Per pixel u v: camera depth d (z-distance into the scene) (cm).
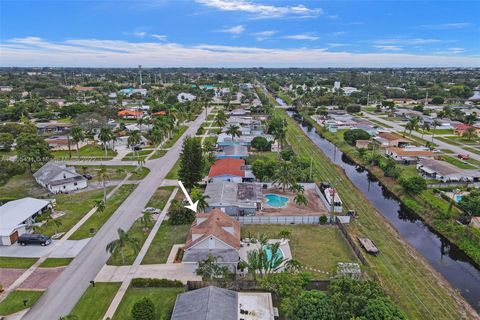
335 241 5991
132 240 5144
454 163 10300
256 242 5859
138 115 17750
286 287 4319
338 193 8225
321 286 4525
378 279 4734
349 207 7469
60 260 5334
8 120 16888
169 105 19588
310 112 19700
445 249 6150
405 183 8150
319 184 8731
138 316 3853
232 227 5631
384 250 5791
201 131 14425
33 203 6869
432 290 4803
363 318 3422
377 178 9638
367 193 8756
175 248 5669
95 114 14725
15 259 5362
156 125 13188
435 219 6912
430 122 16075
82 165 10262
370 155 10675
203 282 4588
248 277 4938
